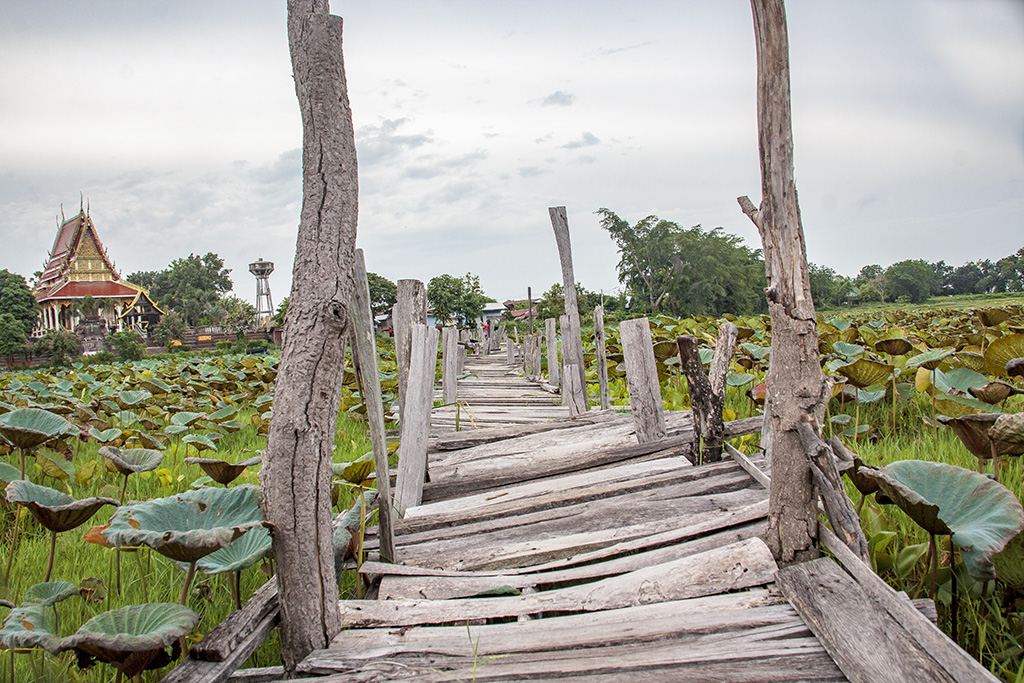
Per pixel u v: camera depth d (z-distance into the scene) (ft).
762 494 10.18
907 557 8.29
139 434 15.20
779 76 6.96
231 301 264.72
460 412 23.89
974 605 8.02
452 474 14.01
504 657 6.31
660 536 8.86
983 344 21.72
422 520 11.23
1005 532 6.71
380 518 9.37
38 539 12.48
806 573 6.81
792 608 6.57
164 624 6.08
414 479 12.67
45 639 5.77
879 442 14.74
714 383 12.23
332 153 6.90
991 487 7.52
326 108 6.91
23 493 7.90
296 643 6.63
